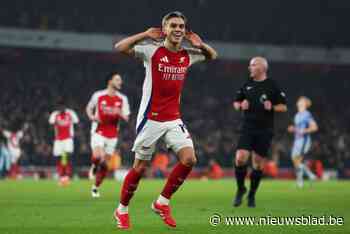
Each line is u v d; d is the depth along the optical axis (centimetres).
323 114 4866
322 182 2803
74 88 4600
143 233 820
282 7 5166
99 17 4797
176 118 878
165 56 860
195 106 4728
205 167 3753
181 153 866
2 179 2902
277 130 4341
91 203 1337
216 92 4950
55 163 3494
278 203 1390
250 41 5066
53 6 4678
